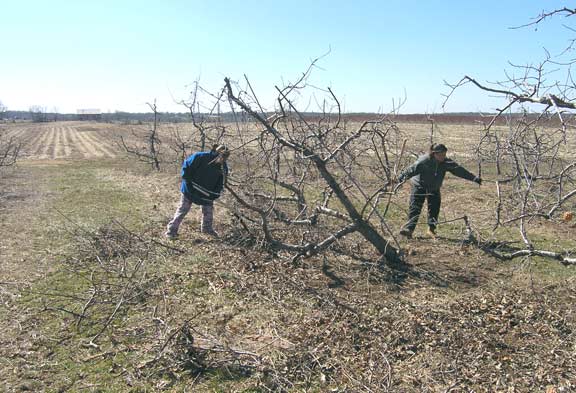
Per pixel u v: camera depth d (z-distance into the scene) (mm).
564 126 3986
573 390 3812
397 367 4184
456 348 4453
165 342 4363
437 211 8016
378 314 5105
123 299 5312
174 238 7730
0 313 5055
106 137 37969
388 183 6574
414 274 6289
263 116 6234
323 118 7422
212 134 14102
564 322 4914
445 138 24062
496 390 3861
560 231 8164
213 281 5977
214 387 3887
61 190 12320
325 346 4477
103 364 4188
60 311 5125
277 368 4125
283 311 5199
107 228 7781
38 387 3855
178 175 15164
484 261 6766
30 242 7504
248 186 8273
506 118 5602
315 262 6691
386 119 7262
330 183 6348
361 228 6504
